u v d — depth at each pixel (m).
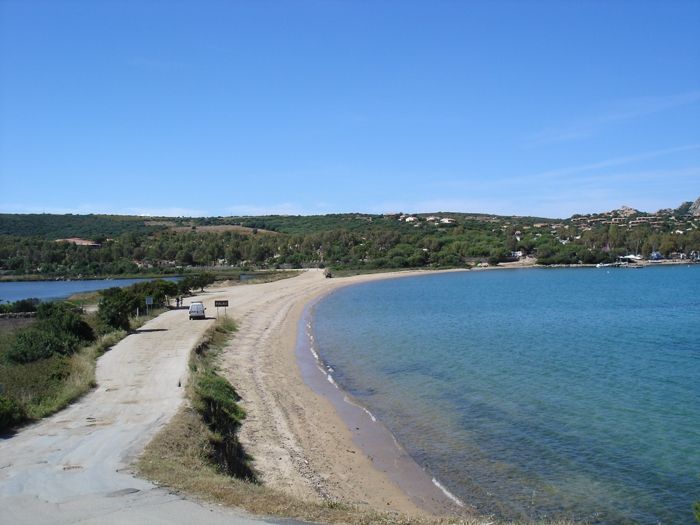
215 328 45.38
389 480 18.00
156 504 11.55
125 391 23.41
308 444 21.08
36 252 177.88
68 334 35.47
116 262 175.00
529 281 130.88
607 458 19.56
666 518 15.20
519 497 16.64
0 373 25.42
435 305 79.31
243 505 11.76
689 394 27.95
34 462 14.70
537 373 33.34
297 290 104.19
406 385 30.78
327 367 36.25
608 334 50.31
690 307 73.56
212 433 18.50
